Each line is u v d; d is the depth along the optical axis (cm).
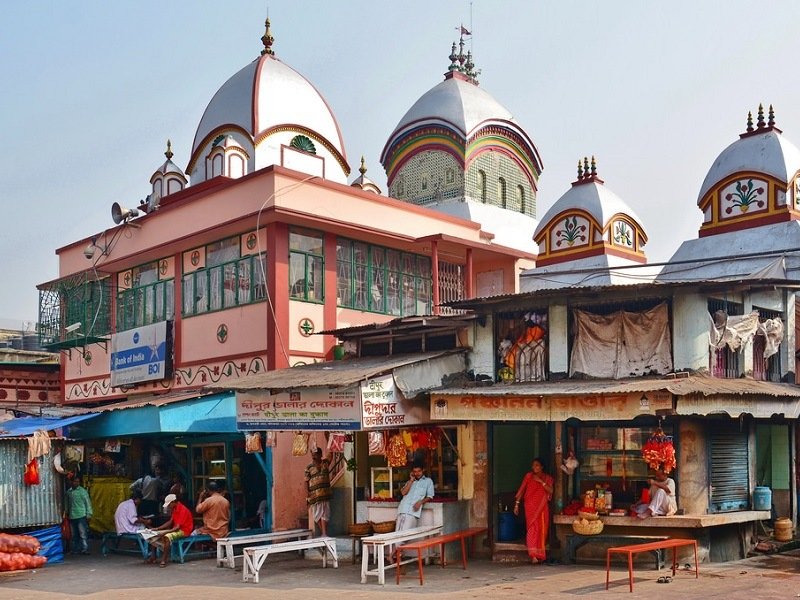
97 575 1312
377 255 1934
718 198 2164
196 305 1912
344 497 1495
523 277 2434
